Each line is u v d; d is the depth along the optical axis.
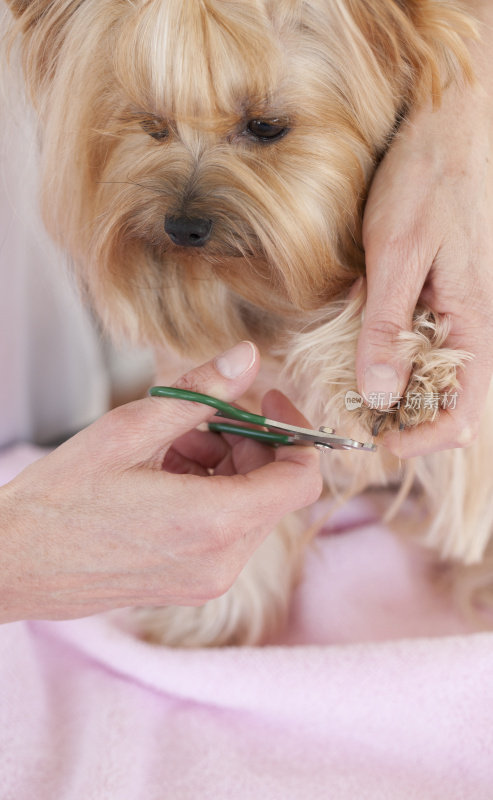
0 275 0.78
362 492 0.75
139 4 0.52
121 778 0.58
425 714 0.60
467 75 0.53
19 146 0.62
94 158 0.58
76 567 0.53
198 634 0.70
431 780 0.59
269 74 0.52
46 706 0.62
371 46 0.53
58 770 0.59
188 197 0.56
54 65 0.57
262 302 0.62
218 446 0.63
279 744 0.60
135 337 0.65
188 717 0.62
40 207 0.61
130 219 0.58
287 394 0.65
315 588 0.71
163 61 0.52
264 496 0.53
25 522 0.52
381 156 0.57
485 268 0.54
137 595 0.55
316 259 0.57
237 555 0.55
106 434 0.52
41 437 0.88
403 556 0.73
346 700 0.61
